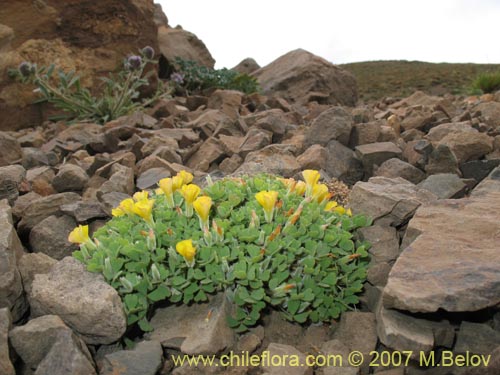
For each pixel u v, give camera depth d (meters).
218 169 4.41
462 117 5.57
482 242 2.40
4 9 7.57
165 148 4.52
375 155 4.16
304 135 4.84
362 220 2.73
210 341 2.18
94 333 2.19
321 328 2.49
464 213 2.72
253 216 2.43
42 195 3.93
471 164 3.79
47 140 6.28
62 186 4.03
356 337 2.32
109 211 3.28
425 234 2.51
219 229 2.35
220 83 10.69
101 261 2.36
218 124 5.60
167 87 8.91
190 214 2.55
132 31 8.70
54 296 2.21
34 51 7.80
